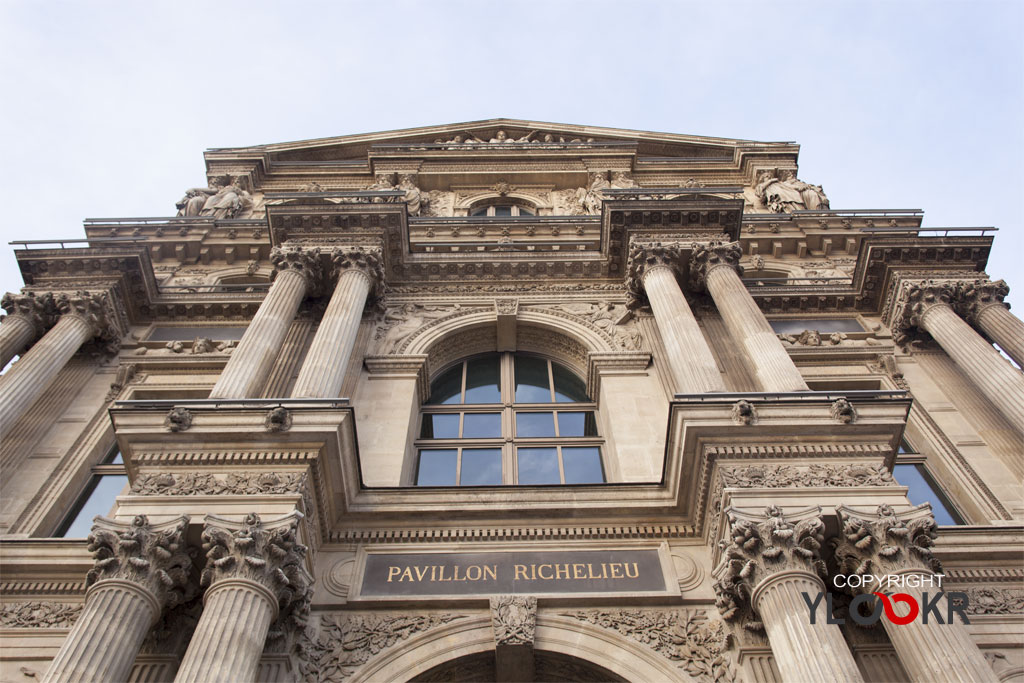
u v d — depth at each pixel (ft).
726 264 73.72
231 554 40.70
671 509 50.08
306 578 43.47
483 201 114.83
